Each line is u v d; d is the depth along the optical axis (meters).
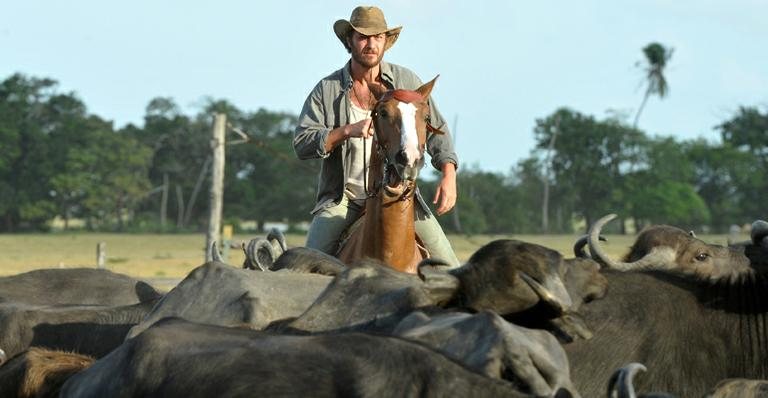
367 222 13.76
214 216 38.31
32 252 89.94
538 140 168.38
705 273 11.54
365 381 7.91
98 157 186.75
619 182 164.38
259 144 39.69
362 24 14.44
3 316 13.29
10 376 10.06
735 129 169.50
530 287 9.36
